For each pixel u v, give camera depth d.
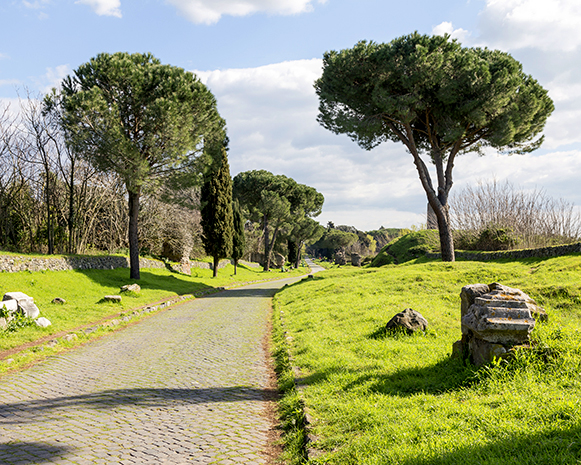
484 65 20.84
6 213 25.84
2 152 25.64
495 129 23.59
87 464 3.74
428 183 24.52
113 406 5.58
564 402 3.69
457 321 9.01
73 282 20.19
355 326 9.79
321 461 3.60
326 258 125.44
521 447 3.10
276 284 38.38
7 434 4.52
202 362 8.38
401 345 7.41
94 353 9.21
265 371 7.74
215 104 27.44
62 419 5.05
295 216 57.41
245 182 54.53
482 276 15.21
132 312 15.14
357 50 20.91
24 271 18.73
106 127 21.50
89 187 30.20
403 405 4.51
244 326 13.14
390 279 17.02
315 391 5.64
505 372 4.76
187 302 21.19
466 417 3.87
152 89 23.75
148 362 8.36
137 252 25.61
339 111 24.08
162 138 23.47
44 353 8.96
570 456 2.79
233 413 5.39
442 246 24.61
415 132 27.34
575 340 5.25
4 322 10.18
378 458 3.32
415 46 20.56
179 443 4.33
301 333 10.22
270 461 3.95
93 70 23.08
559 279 12.08
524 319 5.07
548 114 25.03
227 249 37.12
